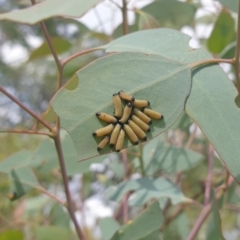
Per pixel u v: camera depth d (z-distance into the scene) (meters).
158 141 0.40
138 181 0.37
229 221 0.69
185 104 0.23
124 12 0.35
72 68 0.39
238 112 0.22
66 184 0.29
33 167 0.35
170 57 0.24
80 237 0.30
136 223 0.29
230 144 0.22
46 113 0.30
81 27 0.44
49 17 0.18
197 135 0.53
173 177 0.52
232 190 0.37
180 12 0.38
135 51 0.24
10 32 1.17
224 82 0.23
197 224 0.33
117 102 0.22
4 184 0.43
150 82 0.23
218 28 0.36
